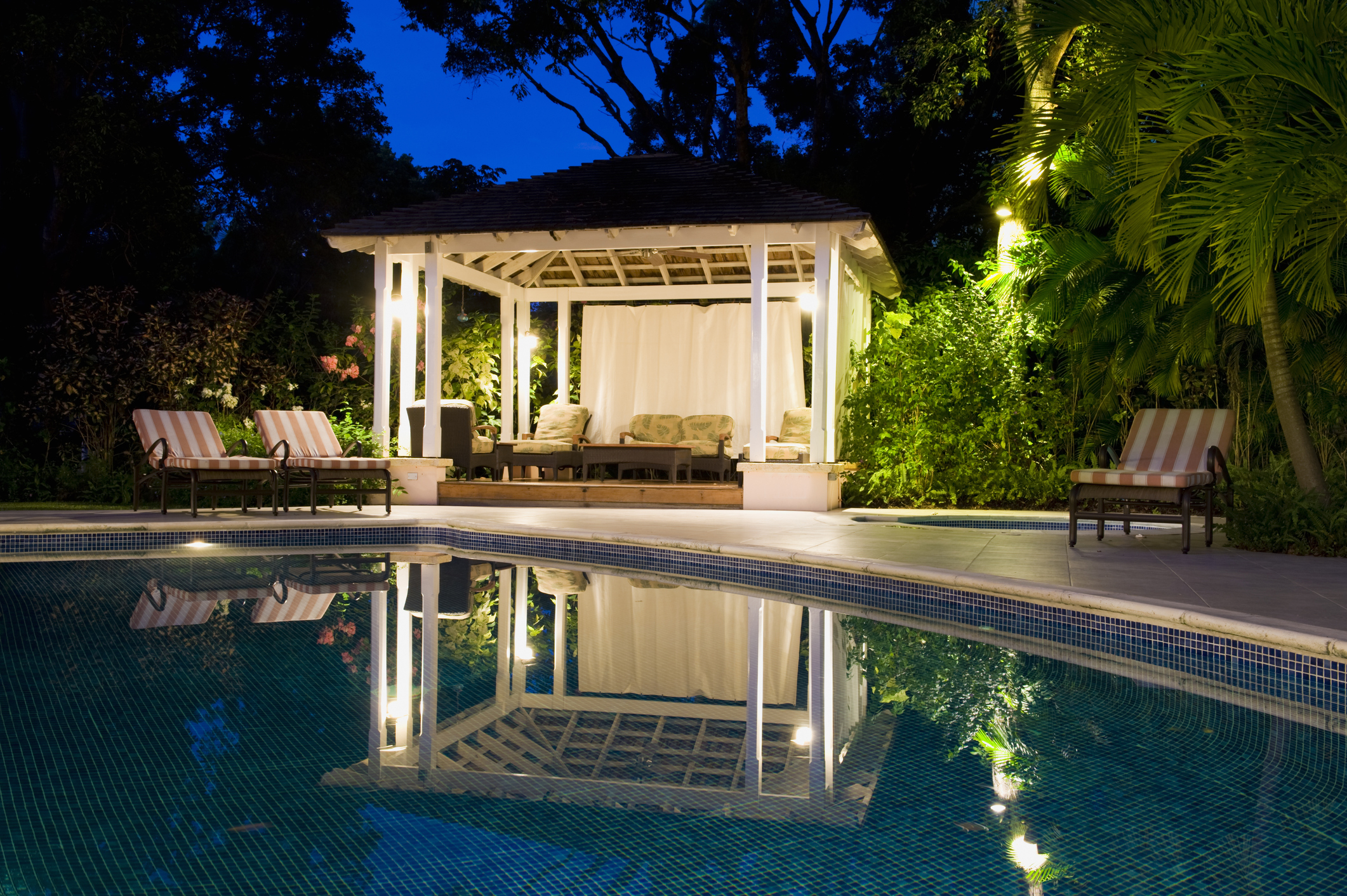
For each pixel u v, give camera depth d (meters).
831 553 5.90
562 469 12.94
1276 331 6.92
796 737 2.95
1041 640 4.54
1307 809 2.35
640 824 2.23
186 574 6.18
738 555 6.20
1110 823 2.25
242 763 2.63
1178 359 8.80
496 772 2.58
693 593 5.75
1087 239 8.91
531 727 3.00
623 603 5.34
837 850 2.09
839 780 2.55
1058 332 9.51
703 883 1.92
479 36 18.64
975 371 10.22
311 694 3.37
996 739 2.95
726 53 19.17
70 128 11.58
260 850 2.05
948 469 10.49
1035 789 2.50
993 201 10.55
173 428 8.83
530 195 10.91
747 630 4.66
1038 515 9.20
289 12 15.21
